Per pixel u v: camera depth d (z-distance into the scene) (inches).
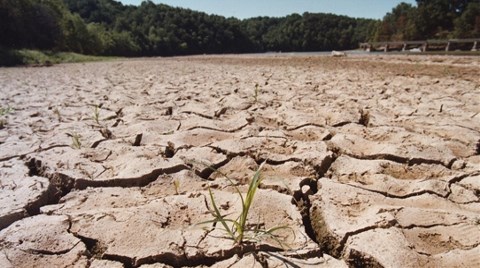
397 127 124.4
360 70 361.4
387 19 1861.5
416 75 292.7
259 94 210.5
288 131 129.3
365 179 86.6
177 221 67.1
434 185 79.4
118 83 304.2
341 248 60.9
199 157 100.2
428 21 1469.0
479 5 1254.3
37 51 877.2
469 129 121.3
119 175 86.7
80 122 146.9
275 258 56.0
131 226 64.6
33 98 220.2
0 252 57.8
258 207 70.7
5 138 122.0
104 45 1523.1
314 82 268.7
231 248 57.5
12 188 79.7
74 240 60.9
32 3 1061.8
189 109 168.1
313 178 87.4
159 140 117.2
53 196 80.6
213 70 441.7
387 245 58.5
